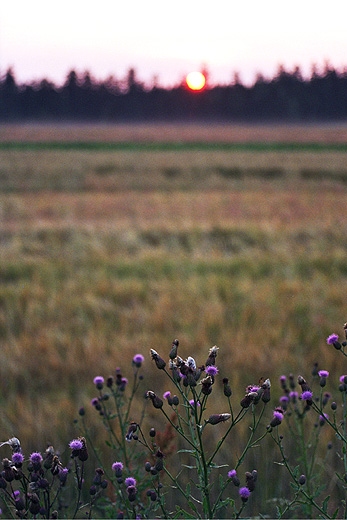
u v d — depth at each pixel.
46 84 190.38
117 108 193.88
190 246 15.69
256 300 9.47
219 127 161.75
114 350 6.88
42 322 8.66
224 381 2.19
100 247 14.91
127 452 3.33
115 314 8.98
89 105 192.12
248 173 46.22
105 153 64.25
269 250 14.54
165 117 196.25
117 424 4.75
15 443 2.21
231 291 10.23
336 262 12.99
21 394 6.20
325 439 4.55
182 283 10.71
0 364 6.62
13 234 18.03
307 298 9.59
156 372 6.12
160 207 25.08
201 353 6.72
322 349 6.70
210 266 12.60
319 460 4.29
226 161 52.81
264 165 49.25
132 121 194.38
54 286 10.89
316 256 13.45
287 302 9.28
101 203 26.94
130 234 16.88
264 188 36.09
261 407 5.31
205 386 2.11
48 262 13.24
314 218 20.80
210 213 22.81
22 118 189.25
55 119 190.62
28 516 2.19
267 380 2.22
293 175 44.19
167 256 13.42
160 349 6.84
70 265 12.97
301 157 57.88
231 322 8.33
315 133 117.00
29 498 2.13
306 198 28.00
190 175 44.38
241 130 134.50
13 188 37.62
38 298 10.11
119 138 102.62
